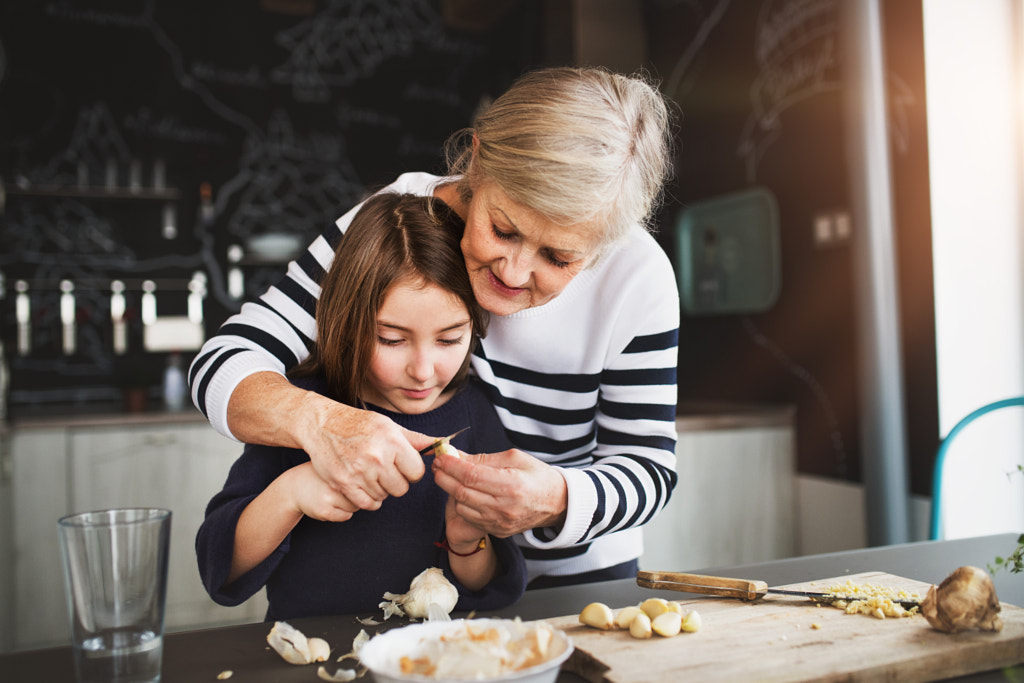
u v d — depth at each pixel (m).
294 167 3.61
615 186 0.71
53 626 2.39
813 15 2.30
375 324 0.81
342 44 3.68
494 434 0.99
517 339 1.00
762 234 2.54
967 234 1.92
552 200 0.68
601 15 3.13
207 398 0.84
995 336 1.94
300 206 3.62
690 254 2.91
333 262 0.86
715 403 2.84
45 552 2.40
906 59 1.96
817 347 2.35
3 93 3.19
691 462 2.35
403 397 0.88
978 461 1.90
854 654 0.64
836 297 2.26
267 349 0.93
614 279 0.97
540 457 1.08
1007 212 1.95
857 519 2.22
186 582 2.50
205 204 3.43
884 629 0.70
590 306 0.99
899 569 0.93
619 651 0.65
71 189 3.12
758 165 2.58
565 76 0.73
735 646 0.66
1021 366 1.95
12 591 2.36
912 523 1.97
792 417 2.45
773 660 0.63
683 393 3.06
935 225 1.90
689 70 2.93
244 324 0.94
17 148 3.21
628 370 1.01
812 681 0.59
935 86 1.90
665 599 0.83
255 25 3.55
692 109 2.92
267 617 0.88
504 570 0.86
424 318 0.80
